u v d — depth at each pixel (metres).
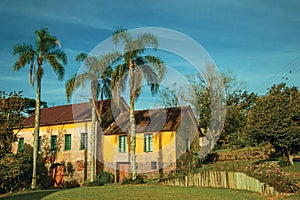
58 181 31.19
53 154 31.83
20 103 27.73
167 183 21.55
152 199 15.98
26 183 25.47
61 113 34.44
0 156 24.73
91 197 17.31
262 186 15.86
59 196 18.31
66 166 30.92
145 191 18.77
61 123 32.03
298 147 23.84
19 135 33.62
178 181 20.92
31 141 33.88
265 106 24.53
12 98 27.19
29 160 26.81
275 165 22.97
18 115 27.53
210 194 16.62
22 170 24.61
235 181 18.14
